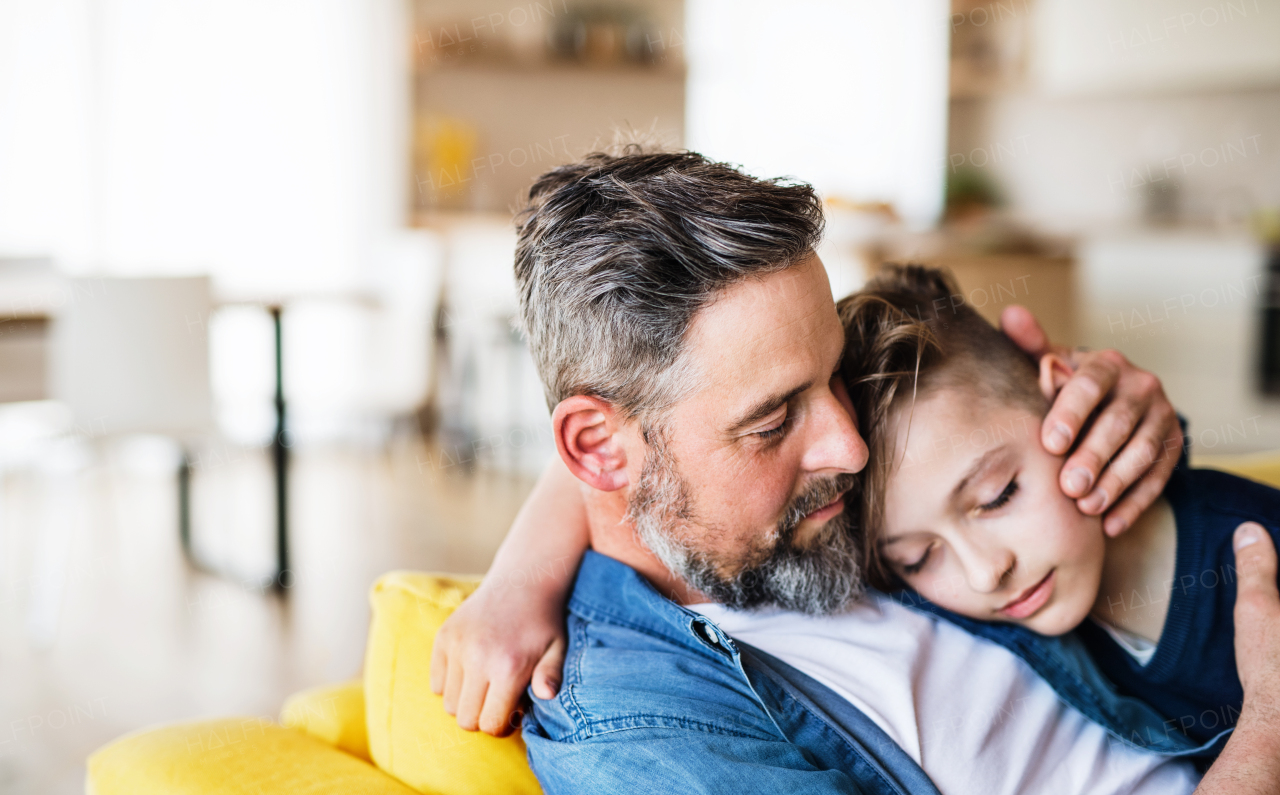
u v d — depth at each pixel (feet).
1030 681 2.74
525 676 2.52
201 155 16.72
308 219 17.48
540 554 2.74
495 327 15.10
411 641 2.72
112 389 9.27
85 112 15.97
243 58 16.88
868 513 2.64
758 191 2.28
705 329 2.23
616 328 2.28
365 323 13.44
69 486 13.44
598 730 2.32
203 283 9.46
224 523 11.93
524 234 2.49
